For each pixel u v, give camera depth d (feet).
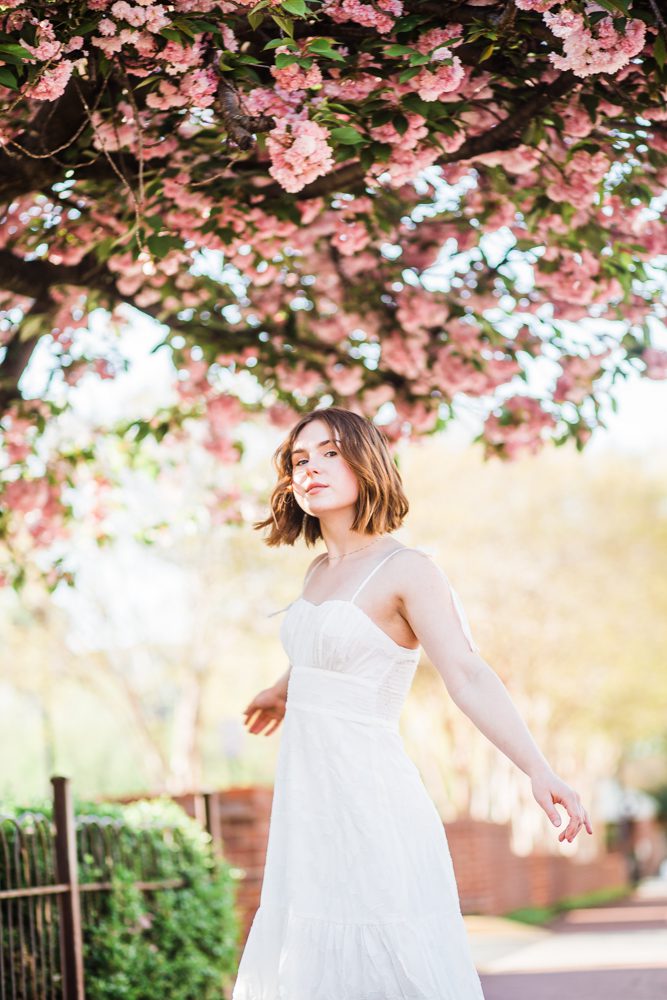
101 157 19.11
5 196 18.80
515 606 86.63
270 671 88.58
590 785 124.06
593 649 90.12
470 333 24.06
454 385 24.26
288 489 13.09
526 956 48.16
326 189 19.56
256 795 45.29
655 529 92.99
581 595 88.33
